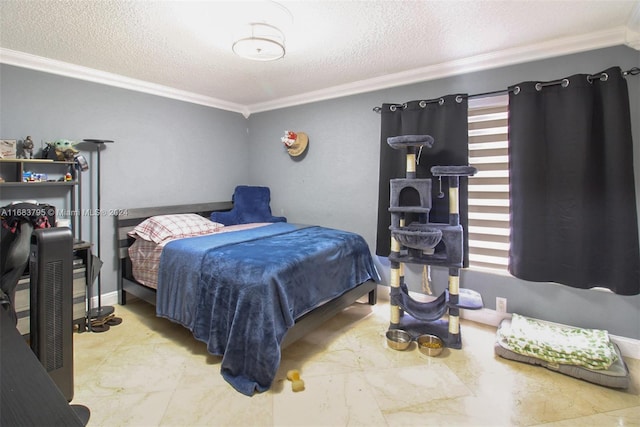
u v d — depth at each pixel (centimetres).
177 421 160
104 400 174
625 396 180
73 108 280
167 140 348
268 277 193
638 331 216
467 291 265
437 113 276
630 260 206
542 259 233
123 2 179
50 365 97
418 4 184
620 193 206
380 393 183
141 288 282
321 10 189
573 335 219
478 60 259
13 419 51
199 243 254
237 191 391
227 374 192
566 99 221
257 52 212
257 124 420
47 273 96
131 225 313
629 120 208
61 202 275
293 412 167
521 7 187
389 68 284
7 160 232
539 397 179
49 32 214
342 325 270
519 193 238
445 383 192
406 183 239
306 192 378
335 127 350
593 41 219
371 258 312
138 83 316
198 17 195
